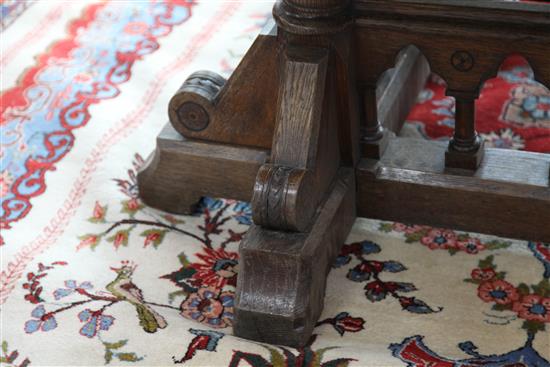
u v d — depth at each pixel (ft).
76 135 6.18
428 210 5.34
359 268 5.30
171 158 5.51
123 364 4.74
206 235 5.54
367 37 5.05
